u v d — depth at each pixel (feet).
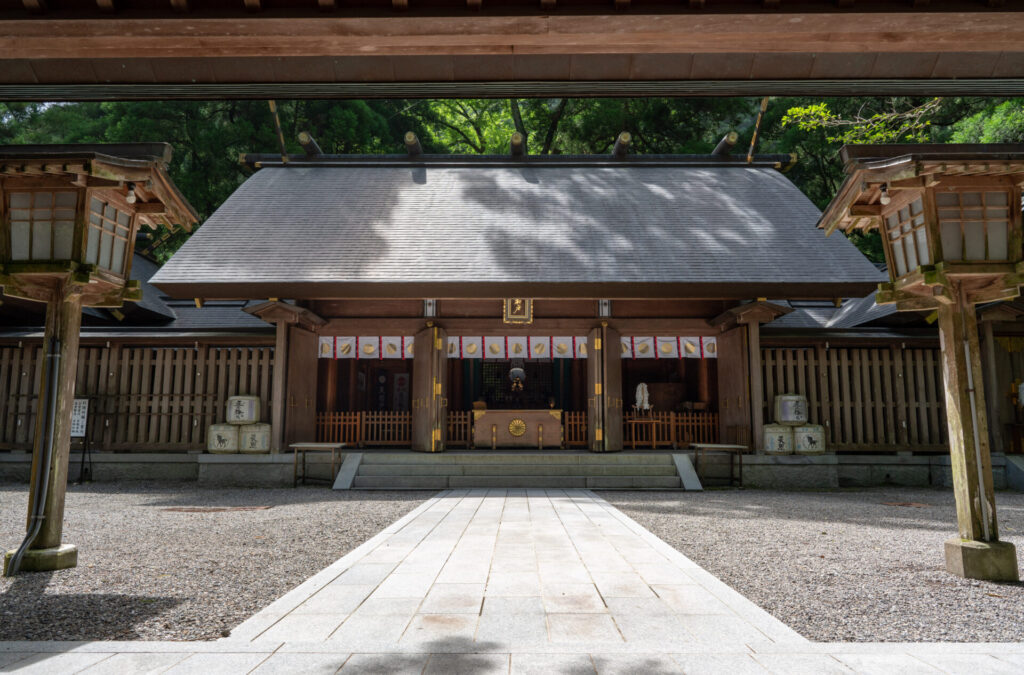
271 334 42.91
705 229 47.88
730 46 13.05
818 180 79.97
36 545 16.24
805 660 9.23
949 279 15.92
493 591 13.28
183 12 12.05
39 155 15.11
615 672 8.70
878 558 17.95
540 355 47.47
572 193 53.88
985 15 11.96
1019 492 38.99
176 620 11.94
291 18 12.16
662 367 59.41
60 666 8.93
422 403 44.57
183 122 72.28
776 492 38.19
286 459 40.57
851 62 15.21
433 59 15.28
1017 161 14.83
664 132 83.87
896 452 42.91
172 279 40.34
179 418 42.80
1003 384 43.86
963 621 11.97
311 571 16.11
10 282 15.87
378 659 9.18
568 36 12.66
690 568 15.55
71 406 16.84
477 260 43.06
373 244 44.86
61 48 12.68
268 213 49.14
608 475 41.22
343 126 76.02
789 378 43.21
